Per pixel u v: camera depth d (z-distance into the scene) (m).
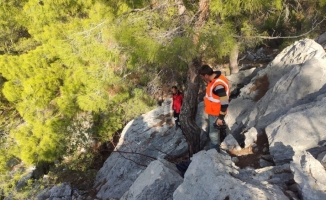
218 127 4.97
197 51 4.76
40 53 10.37
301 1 11.62
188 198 3.79
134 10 6.11
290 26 16.02
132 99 11.74
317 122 4.64
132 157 8.51
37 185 9.88
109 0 8.31
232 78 9.48
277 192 3.46
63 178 10.32
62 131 9.91
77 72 9.80
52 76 9.99
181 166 5.19
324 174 3.45
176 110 8.09
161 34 5.20
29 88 9.57
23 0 12.56
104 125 11.16
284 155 4.64
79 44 8.61
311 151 4.45
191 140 6.52
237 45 5.29
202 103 8.45
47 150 9.43
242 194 3.33
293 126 4.75
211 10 4.98
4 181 9.85
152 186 4.62
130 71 10.63
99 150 11.79
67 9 11.09
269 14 8.89
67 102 9.80
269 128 5.11
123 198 5.04
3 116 13.22
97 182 9.27
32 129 9.99
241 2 4.85
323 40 10.10
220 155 4.34
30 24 12.43
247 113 6.82
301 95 5.68
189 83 6.00
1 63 10.35
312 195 3.23
